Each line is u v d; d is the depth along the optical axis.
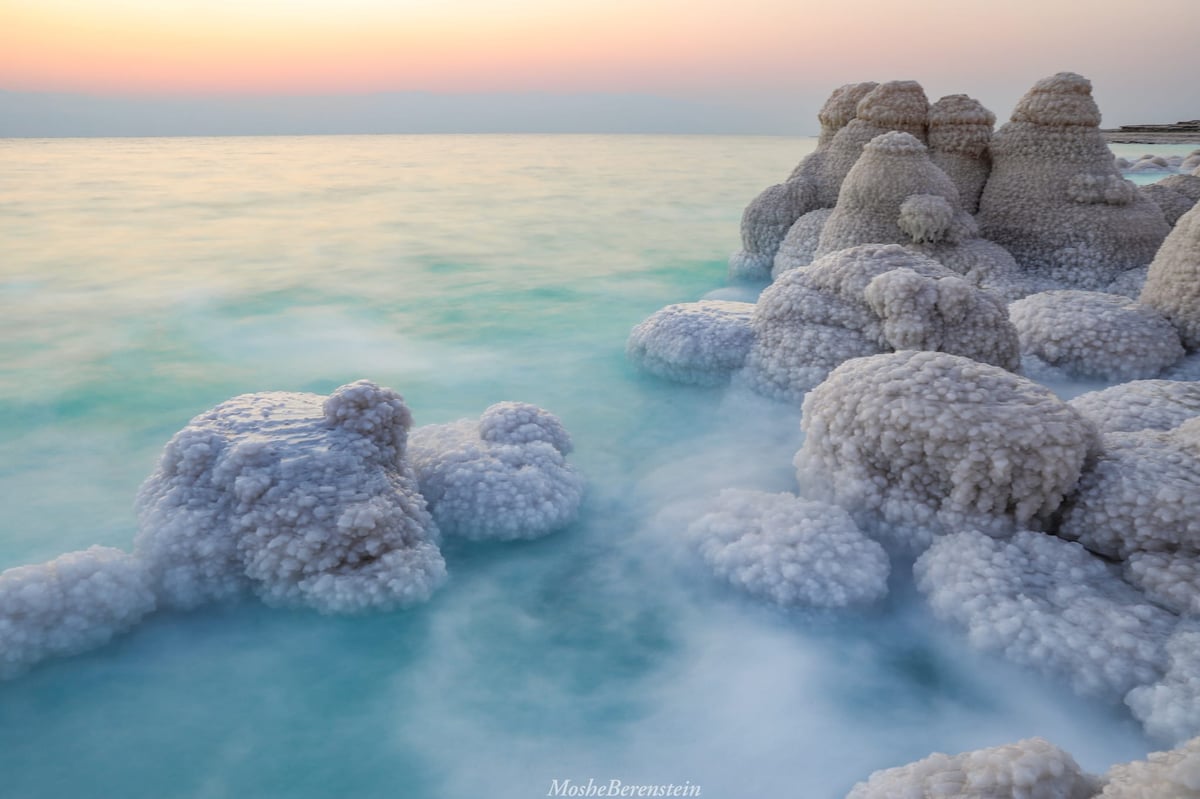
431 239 10.16
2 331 6.04
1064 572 2.27
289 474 2.49
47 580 2.23
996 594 2.22
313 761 1.98
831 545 2.49
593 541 2.95
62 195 14.11
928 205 5.36
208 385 4.84
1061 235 5.76
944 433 2.48
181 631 2.37
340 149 36.53
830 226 5.88
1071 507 2.49
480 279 7.89
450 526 2.88
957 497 2.50
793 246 6.59
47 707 2.10
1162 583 2.15
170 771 1.93
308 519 2.42
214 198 14.21
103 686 2.17
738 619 2.46
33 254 8.99
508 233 10.64
